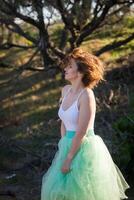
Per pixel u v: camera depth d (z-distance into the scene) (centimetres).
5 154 901
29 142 945
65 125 445
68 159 434
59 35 1204
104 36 1238
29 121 1029
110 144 790
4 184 816
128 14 1015
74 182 436
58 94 1100
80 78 437
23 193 782
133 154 767
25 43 1205
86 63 436
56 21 930
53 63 992
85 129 427
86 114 427
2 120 1032
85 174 436
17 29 930
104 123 937
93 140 441
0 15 889
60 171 441
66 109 439
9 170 863
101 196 442
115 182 464
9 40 1114
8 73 1155
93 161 439
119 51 1212
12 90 1098
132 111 979
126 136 777
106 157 454
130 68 1141
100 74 443
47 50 980
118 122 791
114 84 1091
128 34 1196
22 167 861
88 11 902
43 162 852
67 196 437
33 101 1081
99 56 1155
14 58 1193
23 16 880
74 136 429
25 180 824
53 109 1060
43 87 1115
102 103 996
